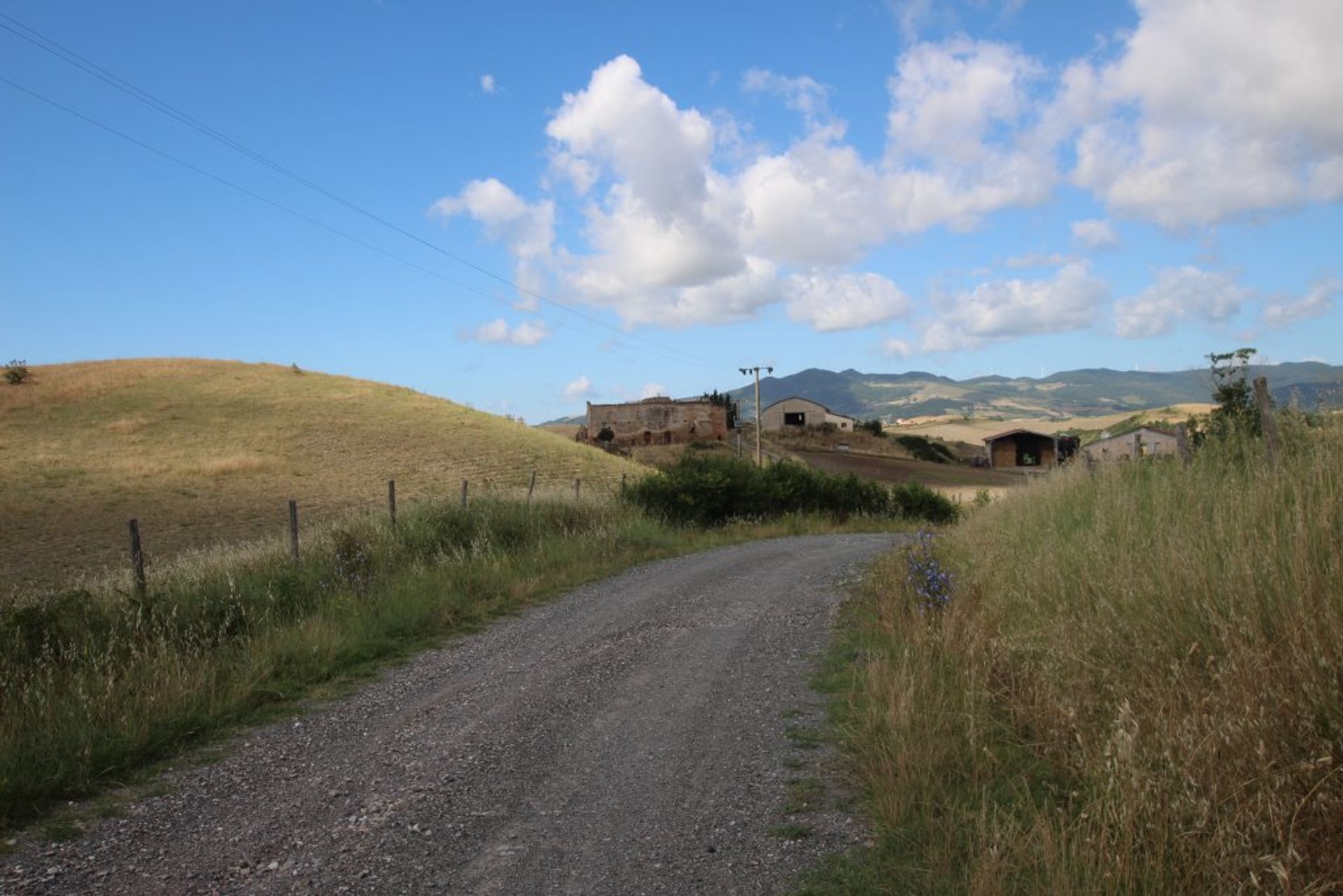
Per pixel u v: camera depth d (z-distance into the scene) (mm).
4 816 4625
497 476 42875
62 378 62188
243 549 14094
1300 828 3102
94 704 6004
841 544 20344
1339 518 4656
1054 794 4082
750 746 5469
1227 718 3463
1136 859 3178
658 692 6918
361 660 8422
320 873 3891
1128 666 4617
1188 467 7648
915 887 3438
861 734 5273
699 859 3893
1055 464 13633
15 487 34875
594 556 15820
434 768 5297
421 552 13617
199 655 7660
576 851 4039
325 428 52312
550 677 7523
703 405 72500
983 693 5285
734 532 24312
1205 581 4625
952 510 35844
